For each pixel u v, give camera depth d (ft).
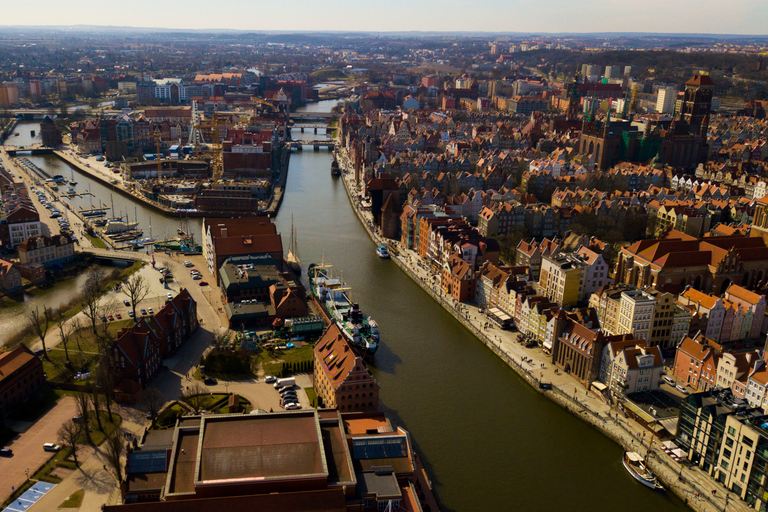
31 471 597.93
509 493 611.47
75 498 564.30
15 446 634.43
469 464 651.25
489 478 631.15
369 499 512.22
